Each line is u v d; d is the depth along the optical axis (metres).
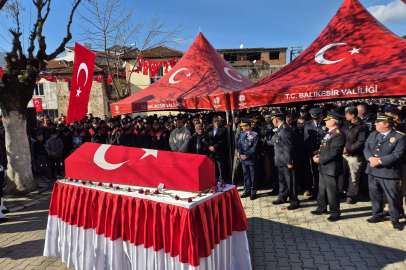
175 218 2.63
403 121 4.57
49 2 6.90
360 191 5.79
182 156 3.08
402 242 3.64
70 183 3.47
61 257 3.72
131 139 8.19
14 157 6.65
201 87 7.39
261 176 7.06
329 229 4.16
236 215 3.13
